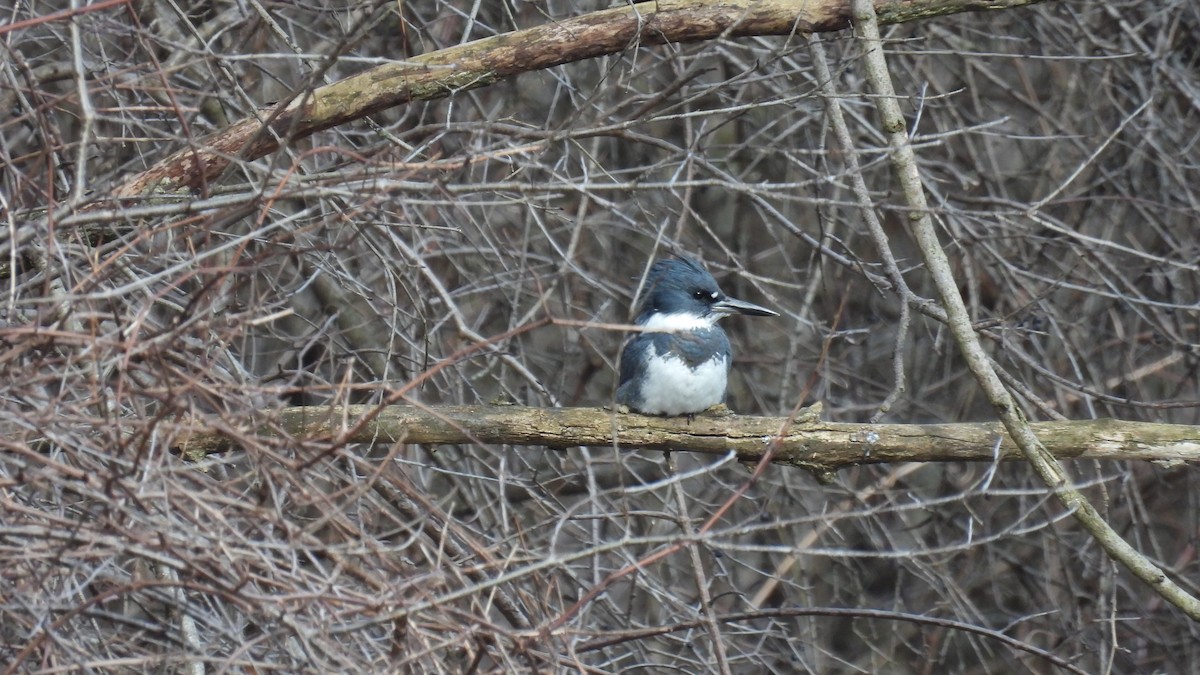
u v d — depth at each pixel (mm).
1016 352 9461
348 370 5719
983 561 13141
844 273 13133
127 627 6691
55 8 10312
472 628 5805
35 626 5504
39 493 6656
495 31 9734
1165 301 11867
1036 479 12320
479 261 11586
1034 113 13000
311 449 5949
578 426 7973
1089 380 11781
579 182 8406
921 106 8008
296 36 11344
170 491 5516
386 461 5867
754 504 12117
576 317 12211
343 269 8992
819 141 11359
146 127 7816
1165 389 13016
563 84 10562
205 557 5445
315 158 9133
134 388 5820
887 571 13367
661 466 12281
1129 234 11594
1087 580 12680
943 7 8781
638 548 10633
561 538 11609
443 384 10922
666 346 8281
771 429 7988
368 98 8461
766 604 12664
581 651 7051
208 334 6145
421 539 6207
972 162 12164
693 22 8633
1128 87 12258
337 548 5793
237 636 5793
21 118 7082
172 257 7152
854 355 13094
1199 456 7727
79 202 6395
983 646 11984
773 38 11430
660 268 9133
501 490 7758
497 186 6594
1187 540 12633
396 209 7902
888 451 7887
